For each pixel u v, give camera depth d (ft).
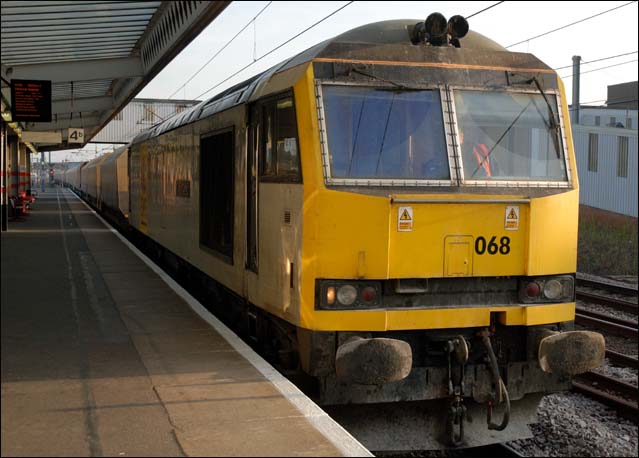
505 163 21.56
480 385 20.92
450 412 20.67
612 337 35.22
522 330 21.62
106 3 47.52
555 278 21.59
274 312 22.44
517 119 21.91
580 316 37.63
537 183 21.56
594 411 25.70
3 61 65.16
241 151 25.91
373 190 20.20
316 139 20.17
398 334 20.70
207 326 26.91
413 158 20.88
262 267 23.66
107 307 30.58
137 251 53.26
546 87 22.43
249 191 25.27
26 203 120.98
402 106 21.09
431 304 20.67
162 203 46.50
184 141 38.06
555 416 25.08
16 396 18.44
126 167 83.41
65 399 18.21
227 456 14.67
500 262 20.99
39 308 30.35
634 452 22.16
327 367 20.07
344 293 19.98
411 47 21.66
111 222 99.09
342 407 21.24
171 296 33.37
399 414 21.40
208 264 31.94
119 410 17.42
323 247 19.93
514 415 21.91
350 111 20.66
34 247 56.13
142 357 22.40
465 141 21.38
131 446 15.15
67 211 120.47
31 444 15.20
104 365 21.44
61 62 68.13
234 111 26.91
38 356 22.47
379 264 19.98
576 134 104.06
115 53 67.56
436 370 20.79
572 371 20.17
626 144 98.07
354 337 20.01
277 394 18.76
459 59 21.91
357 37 21.76
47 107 62.59
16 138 116.47
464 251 20.66
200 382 19.77
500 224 20.94
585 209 100.58
